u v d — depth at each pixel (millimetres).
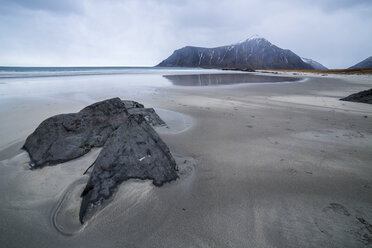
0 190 2113
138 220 1746
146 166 2254
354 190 2207
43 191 2121
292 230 1661
